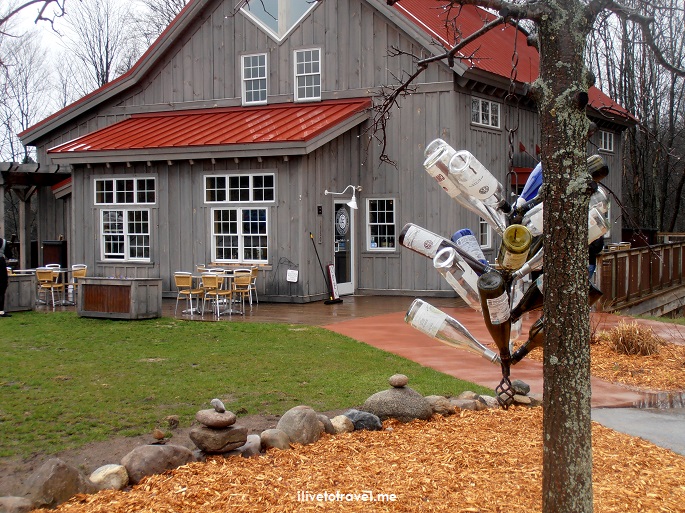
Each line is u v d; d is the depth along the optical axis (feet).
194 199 57.72
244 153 53.72
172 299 58.29
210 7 65.72
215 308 48.42
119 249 61.16
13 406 24.13
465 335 23.40
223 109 65.62
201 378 28.45
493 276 19.56
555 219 12.47
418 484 17.17
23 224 71.61
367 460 19.01
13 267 78.84
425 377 29.27
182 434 21.24
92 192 61.52
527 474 17.75
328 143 56.65
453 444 20.17
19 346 35.76
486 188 19.70
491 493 16.58
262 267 55.01
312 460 18.99
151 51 67.36
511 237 18.10
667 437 21.70
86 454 19.56
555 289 12.50
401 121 58.23
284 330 40.75
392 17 57.26
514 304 23.26
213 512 15.61
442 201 57.06
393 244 59.52
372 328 41.73
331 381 28.14
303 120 56.90
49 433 21.29
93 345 36.01
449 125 56.34
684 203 111.96
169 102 67.97
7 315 47.47
